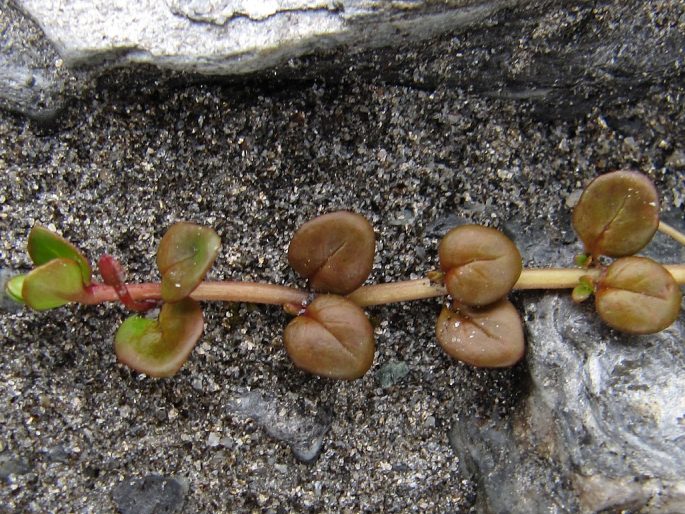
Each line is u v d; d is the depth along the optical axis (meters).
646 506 0.06
